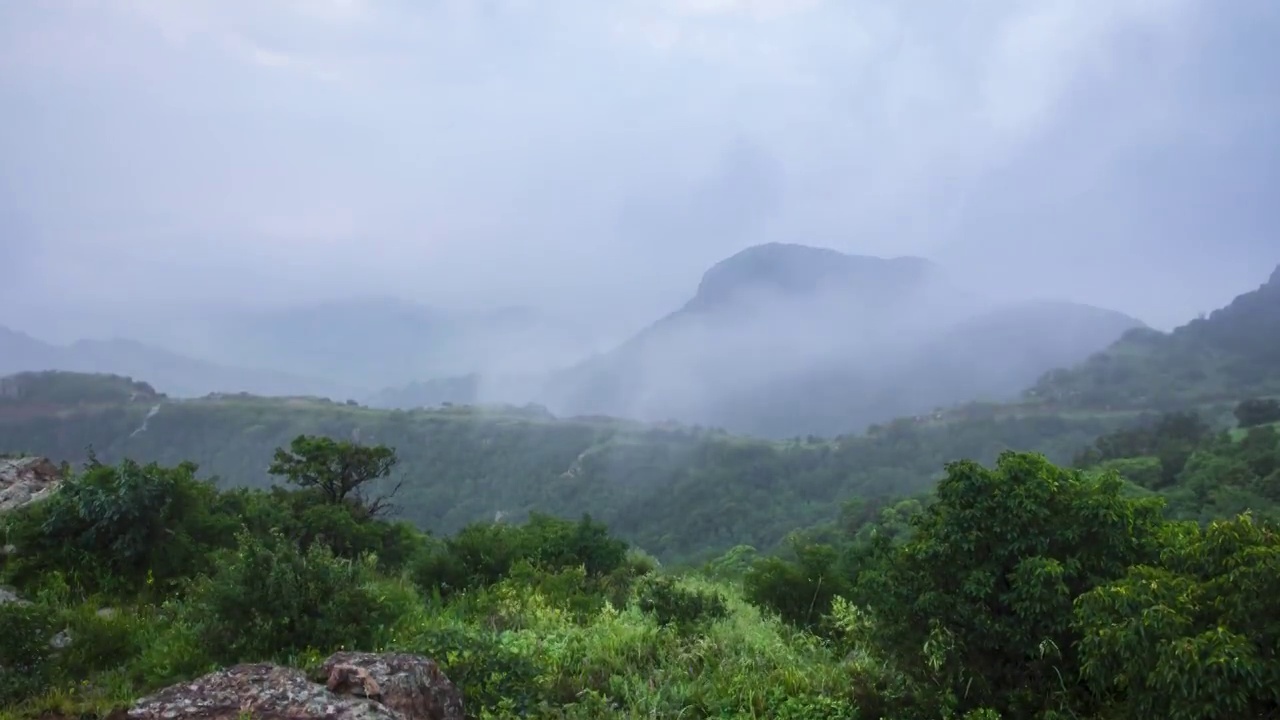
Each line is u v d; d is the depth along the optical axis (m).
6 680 6.06
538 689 6.90
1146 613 5.10
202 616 7.28
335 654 6.02
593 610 10.38
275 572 7.20
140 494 9.70
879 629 7.09
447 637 7.21
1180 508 42.53
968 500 6.72
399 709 5.41
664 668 7.89
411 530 16.42
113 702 5.97
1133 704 5.20
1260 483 44.28
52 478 15.30
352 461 15.81
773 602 11.06
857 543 13.42
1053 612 6.13
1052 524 6.55
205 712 5.10
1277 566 4.89
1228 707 4.68
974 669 6.42
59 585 8.79
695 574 17.05
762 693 7.18
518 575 11.81
